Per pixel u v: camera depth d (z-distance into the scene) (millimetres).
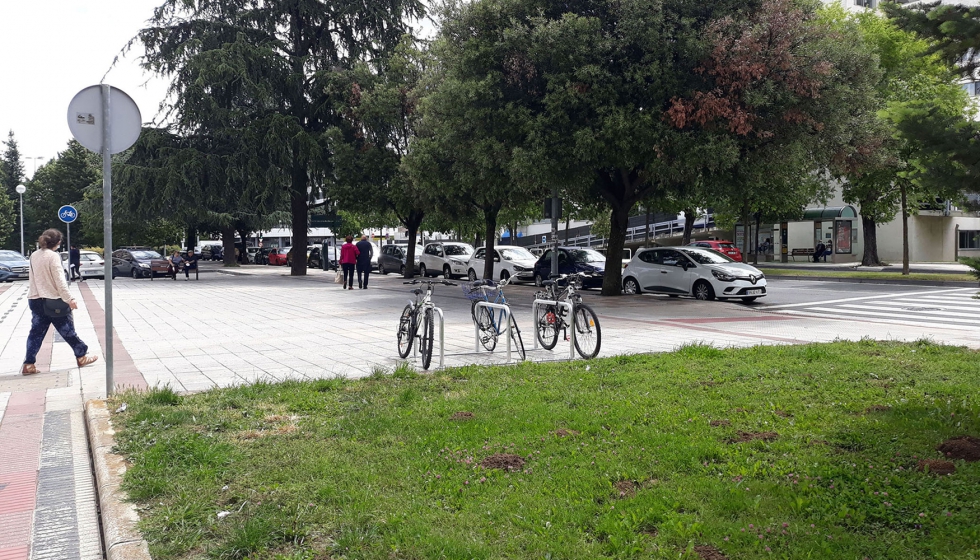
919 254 45094
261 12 32406
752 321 13891
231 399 6555
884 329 12469
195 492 4180
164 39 31656
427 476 4316
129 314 16391
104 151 7066
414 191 28266
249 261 63469
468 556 3213
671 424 5305
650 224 57438
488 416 5688
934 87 24047
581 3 17703
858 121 17297
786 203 32781
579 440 4973
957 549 3174
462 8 18719
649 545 3281
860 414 5578
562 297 9828
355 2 32062
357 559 3273
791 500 3746
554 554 3229
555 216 17516
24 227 84438
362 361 9258
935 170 5258
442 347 8289
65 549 3801
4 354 10477
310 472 4449
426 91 27094
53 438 5887
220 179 31703
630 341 10789
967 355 8398
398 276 36906
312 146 31406
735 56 15531
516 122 17359
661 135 16156
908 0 5746
